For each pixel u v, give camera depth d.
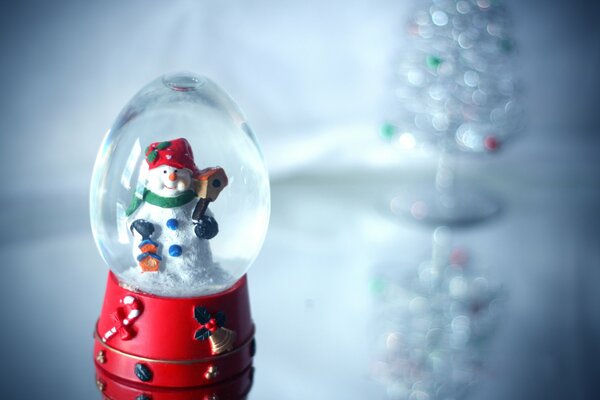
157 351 0.31
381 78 0.54
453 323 0.39
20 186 0.49
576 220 0.50
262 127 0.53
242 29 0.51
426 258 0.45
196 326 0.31
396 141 0.50
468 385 0.35
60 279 0.40
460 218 0.49
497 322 0.39
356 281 0.42
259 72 0.52
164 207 0.31
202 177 0.31
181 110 0.33
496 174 0.56
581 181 0.56
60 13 0.48
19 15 0.47
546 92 0.59
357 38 0.53
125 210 0.31
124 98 0.50
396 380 0.35
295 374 0.34
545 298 0.41
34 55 0.48
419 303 0.41
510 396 0.34
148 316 0.31
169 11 0.49
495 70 0.49
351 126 0.54
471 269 0.44
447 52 0.48
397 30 0.53
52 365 0.34
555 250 0.46
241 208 0.32
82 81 0.49
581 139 0.60
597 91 0.59
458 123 0.49
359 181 0.55
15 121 0.48
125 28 0.49
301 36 0.52
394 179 0.55
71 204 0.48
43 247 0.43
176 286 0.31
